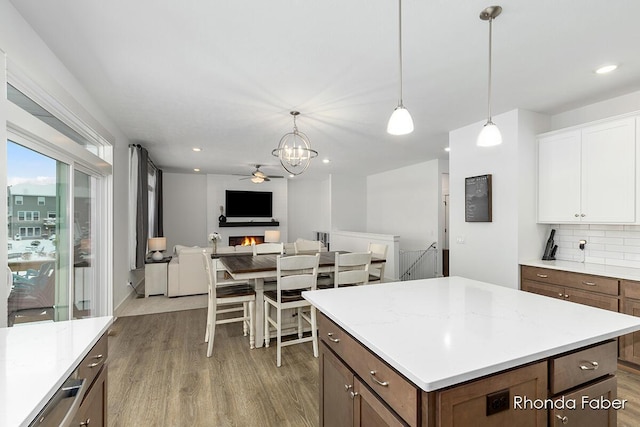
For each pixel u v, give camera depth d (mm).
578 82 2672
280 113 3426
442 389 899
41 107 2256
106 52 2184
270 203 8742
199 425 1912
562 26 1893
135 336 3371
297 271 3148
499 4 1694
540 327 1243
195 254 5113
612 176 2756
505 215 3383
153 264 5113
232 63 2334
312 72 2477
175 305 4566
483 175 3594
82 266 3045
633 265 2873
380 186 8008
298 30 1925
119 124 3816
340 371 1399
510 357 985
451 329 1229
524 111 3316
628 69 2443
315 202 9680
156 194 6730
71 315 2582
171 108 3271
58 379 866
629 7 1712
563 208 3123
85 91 2805
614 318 1347
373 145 4980
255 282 3145
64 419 883
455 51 2180
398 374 1008
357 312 1451
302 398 2207
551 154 3238
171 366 2680
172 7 1707
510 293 1792
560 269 2904
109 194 3562
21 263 2016
